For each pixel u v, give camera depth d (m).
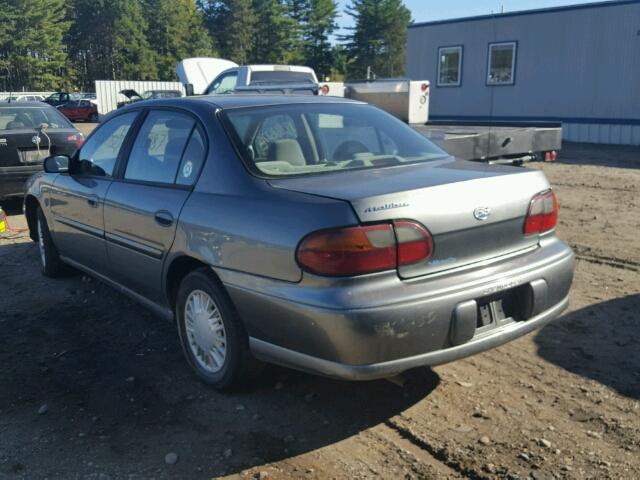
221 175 3.64
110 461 3.17
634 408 3.52
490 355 4.21
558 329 4.60
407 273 3.08
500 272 3.32
